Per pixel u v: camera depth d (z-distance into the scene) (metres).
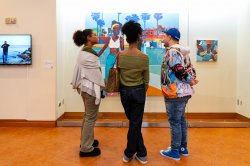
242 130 4.05
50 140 3.49
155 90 4.75
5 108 4.26
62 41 4.65
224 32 4.82
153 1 4.73
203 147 3.23
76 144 3.33
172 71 2.64
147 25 4.73
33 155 2.92
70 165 2.65
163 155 2.94
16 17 4.17
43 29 4.19
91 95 2.77
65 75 4.76
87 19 4.71
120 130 4.04
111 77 2.72
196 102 4.86
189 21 4.78
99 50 4.71
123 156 2.83
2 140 3.48
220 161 2.77
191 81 2.69
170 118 2.78
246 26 4.49
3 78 4.23
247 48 4.44
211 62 4.84
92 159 2.82
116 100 4.75
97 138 3.61
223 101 4.85
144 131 3.99
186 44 4.79
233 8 4.79
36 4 4.17
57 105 4.35
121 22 4.71
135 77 2.59
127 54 2.59
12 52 4.13
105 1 4.72
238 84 4.80
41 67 4.23
